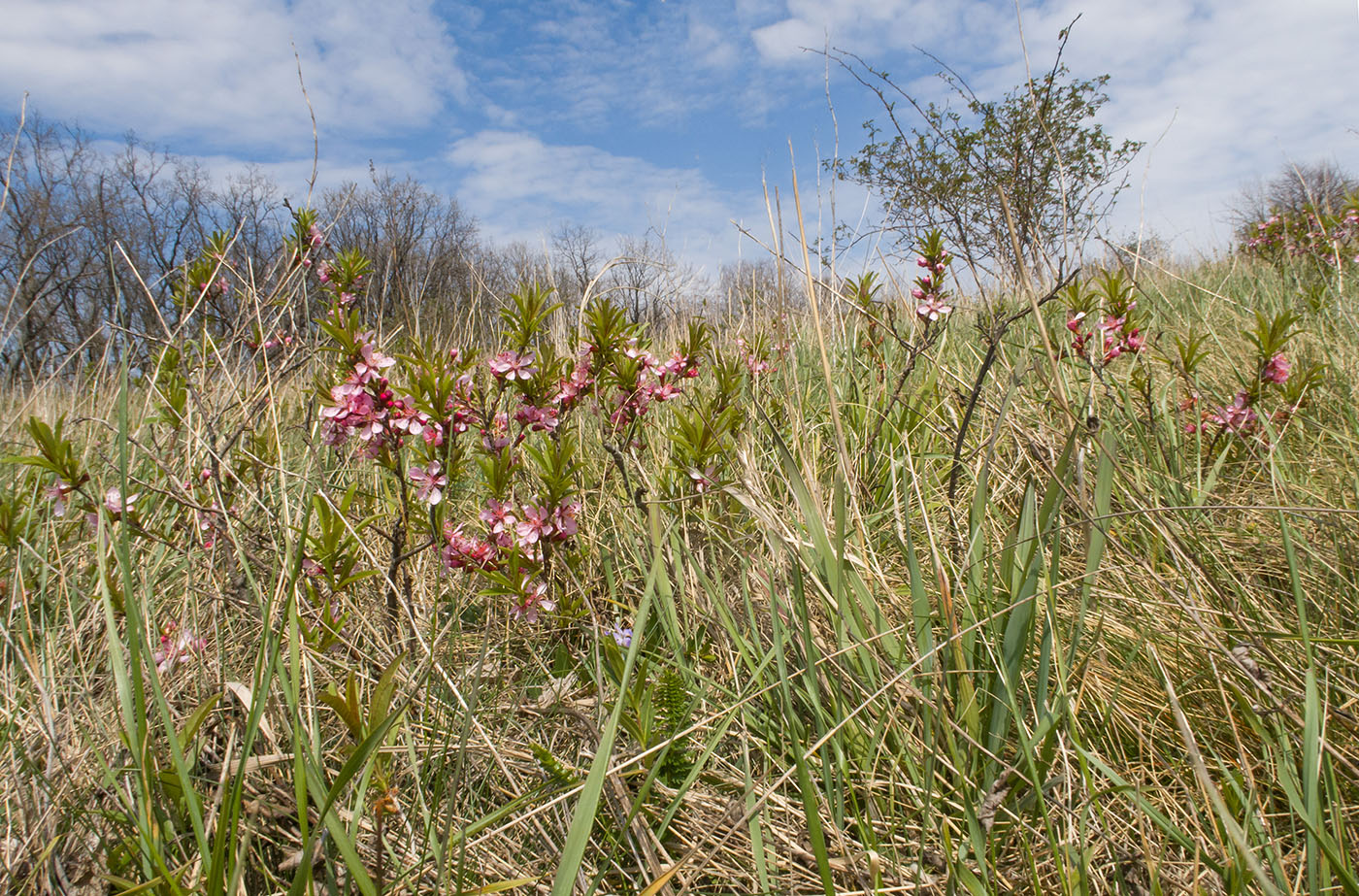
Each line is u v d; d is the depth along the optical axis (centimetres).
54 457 192
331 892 128
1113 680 171
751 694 154
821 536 178
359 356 189
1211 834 131
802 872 141
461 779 166
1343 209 571
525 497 272
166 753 160
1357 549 189
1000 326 238
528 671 219
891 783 145
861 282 388
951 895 116
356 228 2511
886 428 315
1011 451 264
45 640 186
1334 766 137
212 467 239
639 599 240
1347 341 349
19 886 134
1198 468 231
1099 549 151
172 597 236
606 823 152
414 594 232
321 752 165
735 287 445
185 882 126
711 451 245
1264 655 147
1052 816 139
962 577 184
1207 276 634
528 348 214
